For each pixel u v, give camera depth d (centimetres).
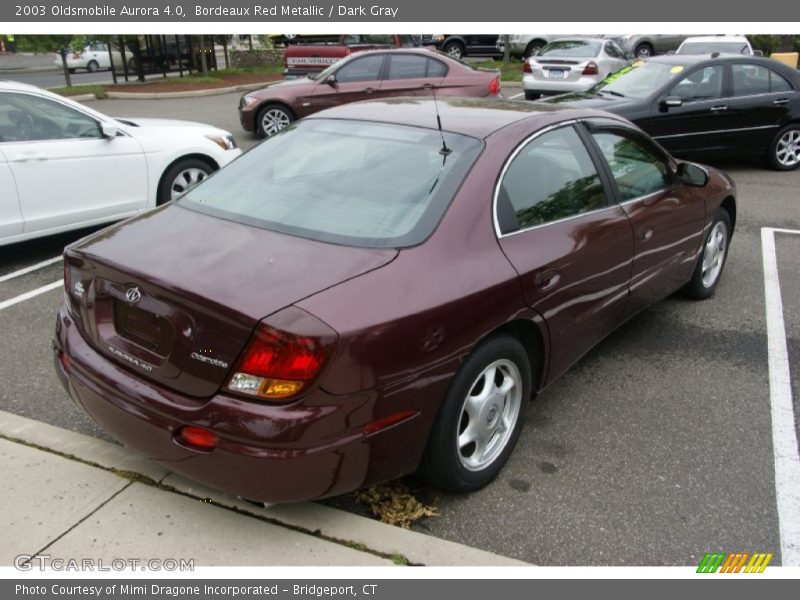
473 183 299
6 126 559
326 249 271
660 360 439
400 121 344
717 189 494
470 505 303
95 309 281
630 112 887
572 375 420
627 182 396
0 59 4138
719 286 562
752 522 297
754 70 957
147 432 257
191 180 681
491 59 2575
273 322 232
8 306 504
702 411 381
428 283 265
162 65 2117
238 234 285
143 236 292
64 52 1862
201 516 285
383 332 246
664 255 428
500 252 296
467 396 286
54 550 265
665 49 2327
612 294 376
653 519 297
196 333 246
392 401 253
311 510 291
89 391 275
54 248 636
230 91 1933
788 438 358
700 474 327
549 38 2367
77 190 593
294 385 234
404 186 301
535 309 309
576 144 366
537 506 304
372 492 307
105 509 286
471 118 344
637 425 367
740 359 442
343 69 1157
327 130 352
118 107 1609
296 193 309
